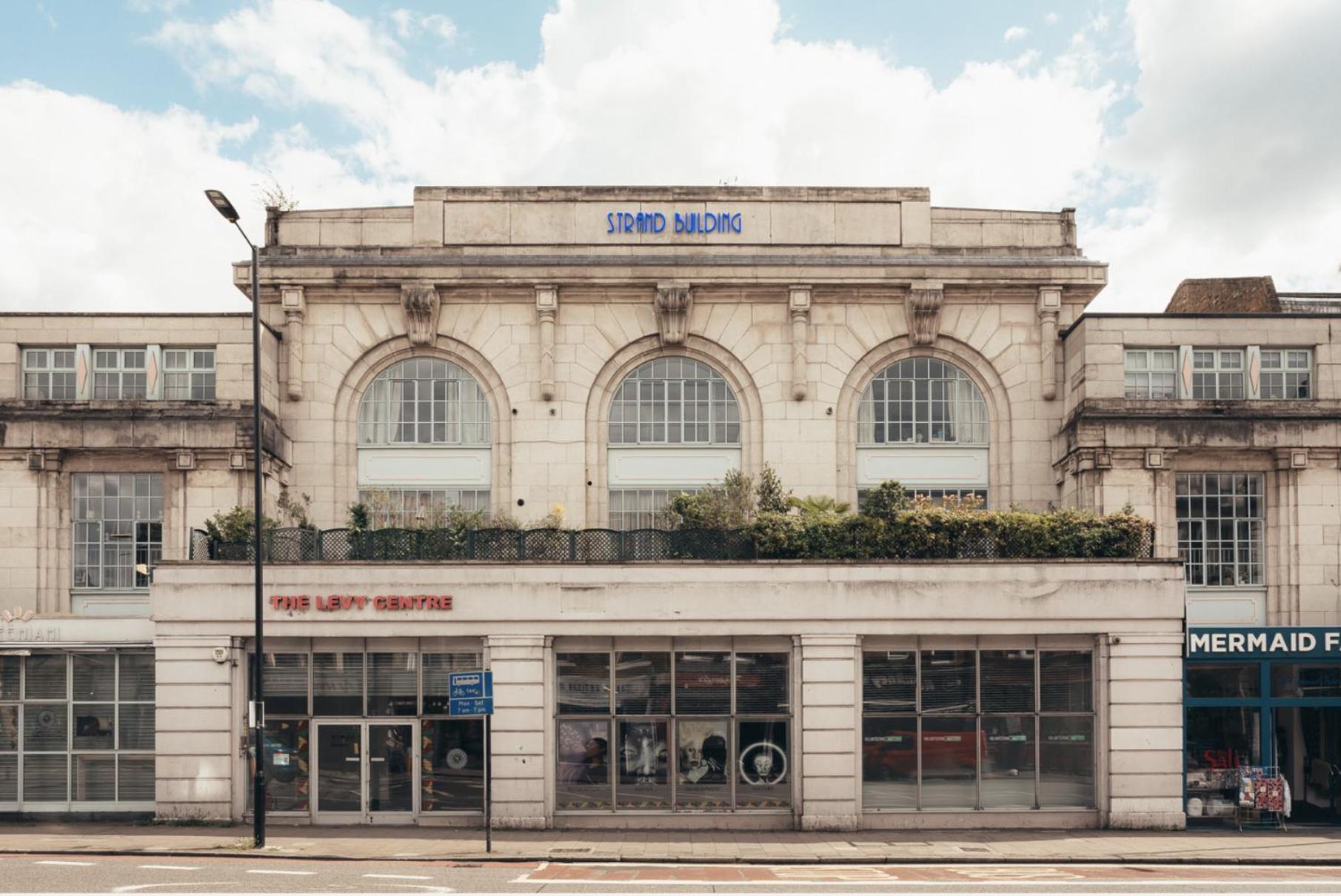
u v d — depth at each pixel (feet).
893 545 77.00
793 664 75.72
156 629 75.41
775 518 77.56
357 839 69.41
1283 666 80.23
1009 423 92.22
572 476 91.45
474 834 71.82
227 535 78.38
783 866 61.93
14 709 79.25
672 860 63.00
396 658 76.43
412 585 75.15
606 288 92.58
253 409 79.46
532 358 92.53
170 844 66.39
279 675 76.48
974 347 92.84
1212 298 110.63
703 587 75.05
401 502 91.71
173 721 75.10
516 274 91.35
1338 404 85.76
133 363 88.53
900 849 66.54
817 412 92.17
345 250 92.53
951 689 76.28
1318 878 58.13
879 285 92.32
